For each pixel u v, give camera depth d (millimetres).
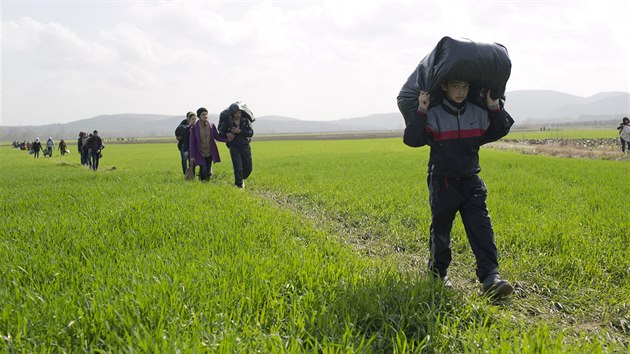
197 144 13711
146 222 6555
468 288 4758
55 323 3029
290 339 3014
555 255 5355
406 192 10750
